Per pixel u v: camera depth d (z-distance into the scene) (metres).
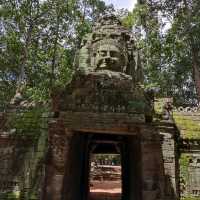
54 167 12.16
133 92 12.87
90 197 22.36
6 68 30.23
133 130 12.68
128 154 16.64
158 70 33.12
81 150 16.47
